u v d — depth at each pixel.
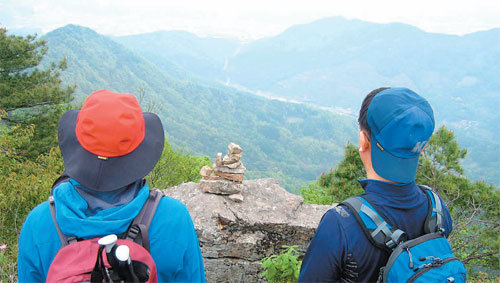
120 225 1.14
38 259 1.17
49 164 8.75
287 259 4.07
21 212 6.33
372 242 1.31
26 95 18.25
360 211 1.35
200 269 1.41
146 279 1.11
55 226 1.15
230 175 6.03
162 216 1.24
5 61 18.84
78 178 1.16
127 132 1.16
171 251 1.24
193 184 6.58
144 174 1.22
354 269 1.33
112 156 1.18
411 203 1.37
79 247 1.09
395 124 1.32
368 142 1.43
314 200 11.74
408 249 1.29
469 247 12.07
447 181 11.66
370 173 1.46
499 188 11.84
